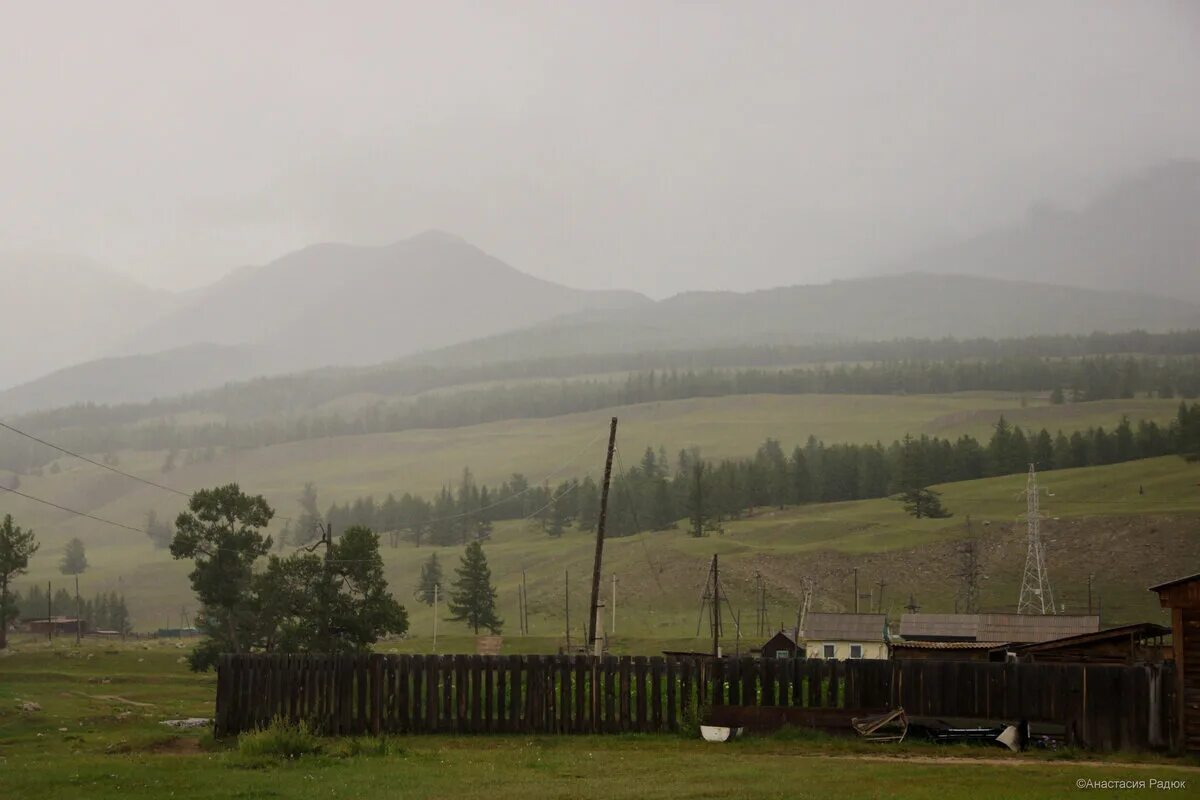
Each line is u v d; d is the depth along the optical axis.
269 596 92.94
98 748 36.16
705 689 34.59
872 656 84.69
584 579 187.00
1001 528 175.50
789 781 25.41
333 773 27.33
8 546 120.81
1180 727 30.06
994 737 32.00
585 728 34.78
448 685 35.31
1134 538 161.25
